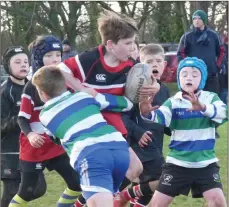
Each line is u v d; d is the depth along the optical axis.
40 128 10.54
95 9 49.59
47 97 8.68
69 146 8.38
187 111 9.80
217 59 22.72
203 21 22.30
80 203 10.93
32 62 11.27
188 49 22.69
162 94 11.24
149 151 10.79
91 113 8.46
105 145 8.26
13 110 10.94
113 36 8.80
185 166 9.73
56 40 11.08
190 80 9.88
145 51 11.30
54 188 14.38
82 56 8.90
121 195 11.13
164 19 57.00
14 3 50.03
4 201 11.18
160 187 9.94
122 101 9.04
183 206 12.70
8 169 11.00
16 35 50.34
